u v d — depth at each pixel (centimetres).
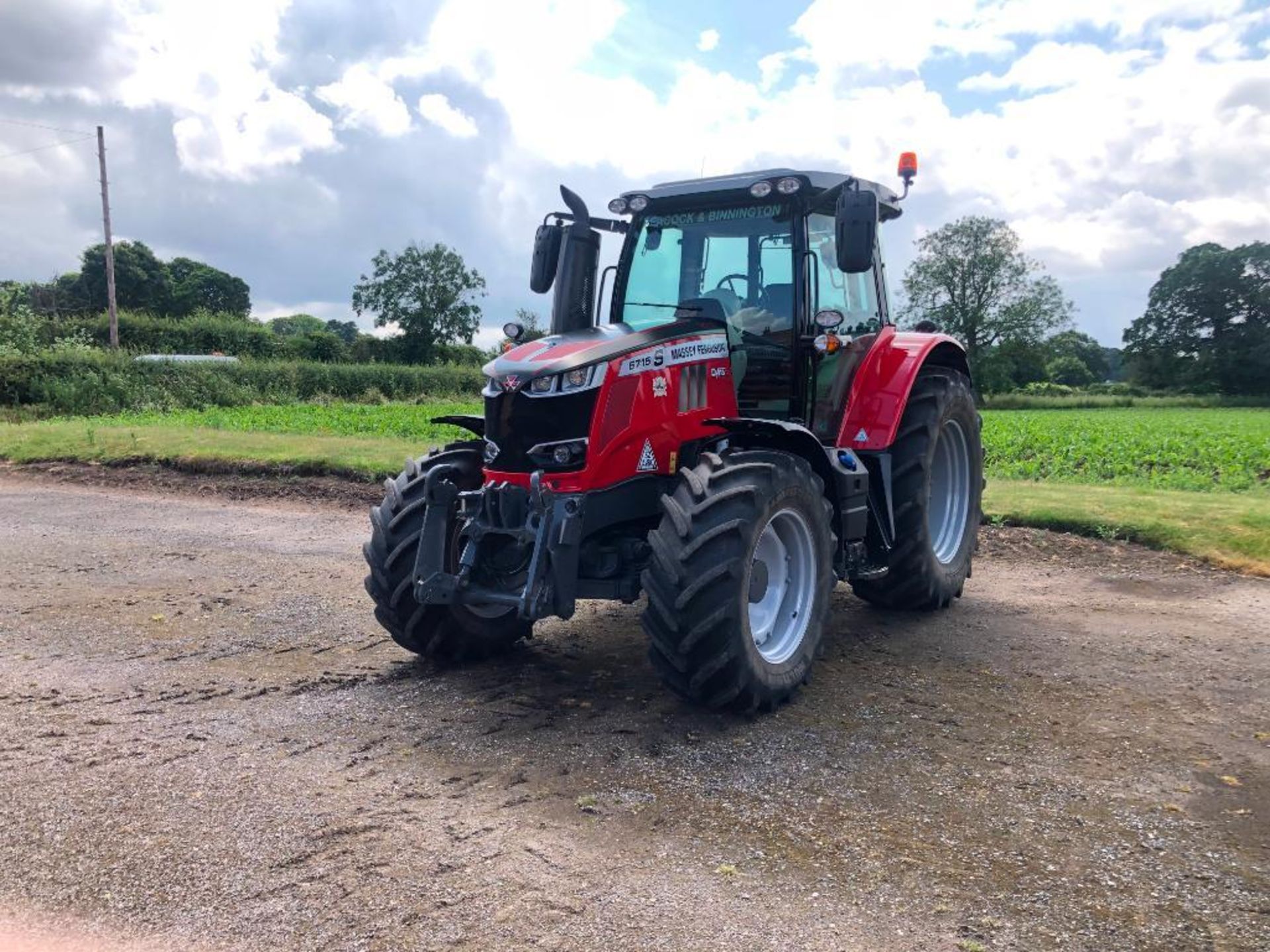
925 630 608
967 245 7625
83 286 7962
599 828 338
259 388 3484
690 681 432
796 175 534
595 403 455
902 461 622
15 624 605
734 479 442
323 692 482
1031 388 7775
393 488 527
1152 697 480
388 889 296
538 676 511
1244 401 7075
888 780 381
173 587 710
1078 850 325
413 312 7456
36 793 360
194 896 291
